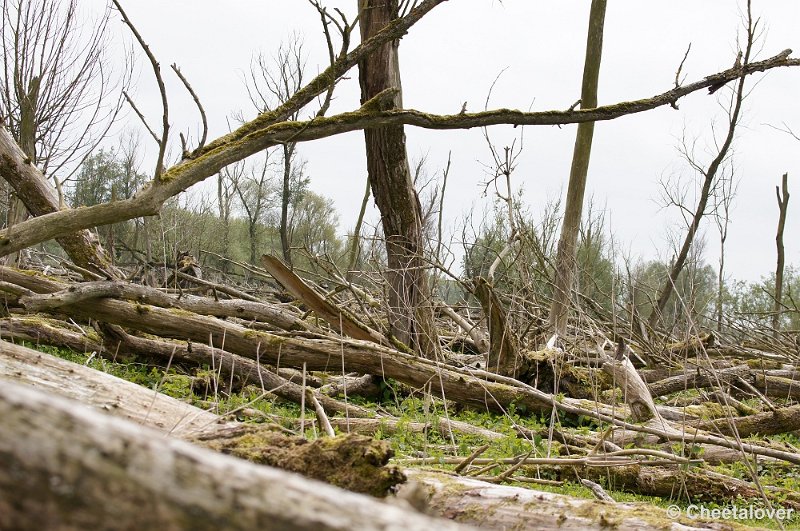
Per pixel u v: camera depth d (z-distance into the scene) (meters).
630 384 8.17
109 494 1.29
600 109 7.84
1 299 8.68
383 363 8.67
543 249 14.14
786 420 8.77
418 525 1.39
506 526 3.62
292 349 8.55
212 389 8.02
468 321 13.41
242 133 7.00
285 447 3.61
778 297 22.12
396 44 12.01
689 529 3.48
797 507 6.00
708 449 7.37
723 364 11.51
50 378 4.45
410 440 6.75
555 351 10.30
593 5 15.91
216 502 1.33
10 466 1.26
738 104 19.72
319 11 7.18
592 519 3.55
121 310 8.38
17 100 14.26
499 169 12.71
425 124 7.42
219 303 9.38
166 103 6.07
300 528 1.34
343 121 7.07
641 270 11.27
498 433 7.53
